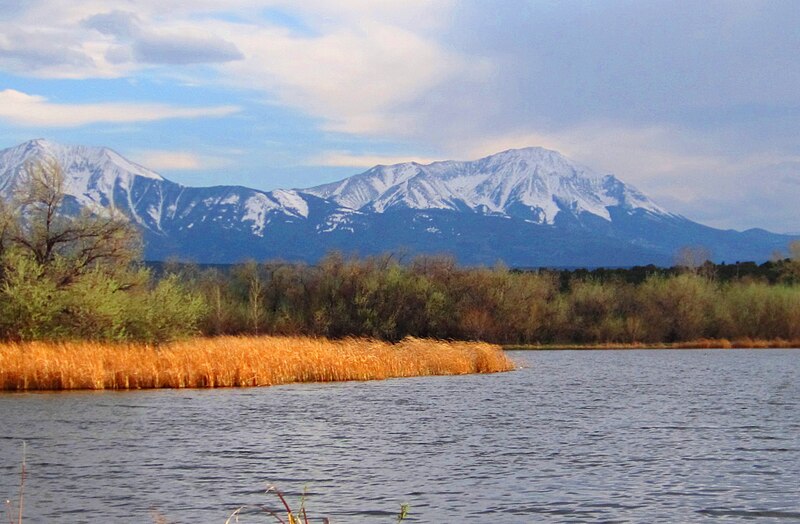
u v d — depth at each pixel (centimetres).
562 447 3150
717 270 15738
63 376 5141
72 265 6069
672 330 11762
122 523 2064
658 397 5038
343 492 2398
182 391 5169
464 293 11206
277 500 2300
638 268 16100
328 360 6094
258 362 5697
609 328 11662
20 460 2839
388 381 6072
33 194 6012
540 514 2156
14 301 5522
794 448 3119
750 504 2253
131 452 3006
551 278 12544
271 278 11162
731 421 3906
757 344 11450
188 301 6494
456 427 3684
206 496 2341
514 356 9656
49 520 2086
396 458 2919
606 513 2166
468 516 2139
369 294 10556
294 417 3984
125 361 5359
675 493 2378
